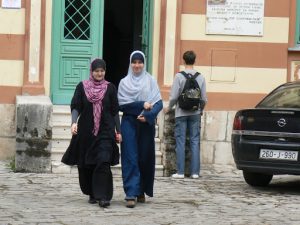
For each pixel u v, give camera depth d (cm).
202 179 1529
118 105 1178
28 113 1523
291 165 1304
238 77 1734
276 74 1745
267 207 1193
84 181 1184
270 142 1320
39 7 1666
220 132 1728
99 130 1155
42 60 1672
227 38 1728
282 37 1745
